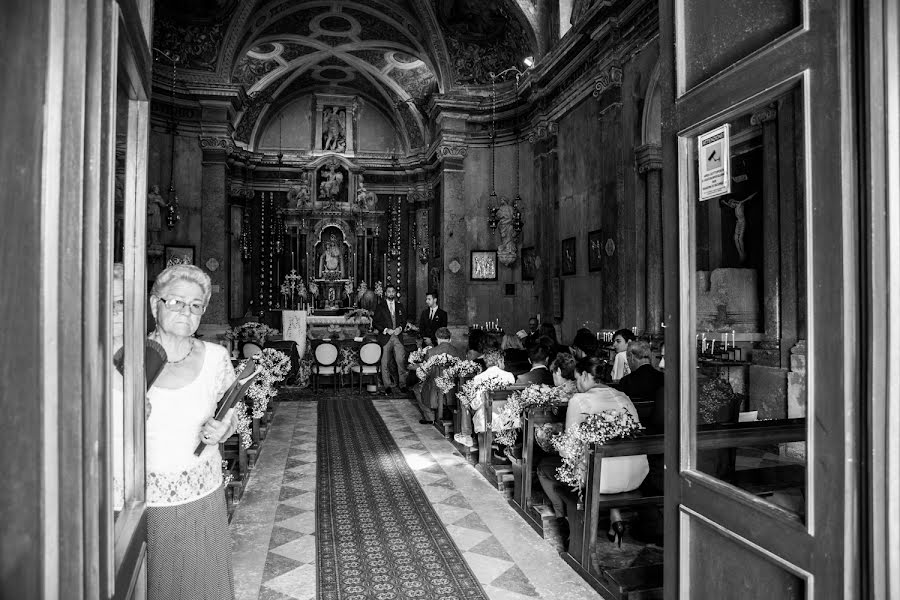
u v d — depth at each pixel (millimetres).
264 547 4727
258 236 24344
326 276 24203
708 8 2514
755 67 2180
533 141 16078
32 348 1282
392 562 4445
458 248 17672
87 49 1355
